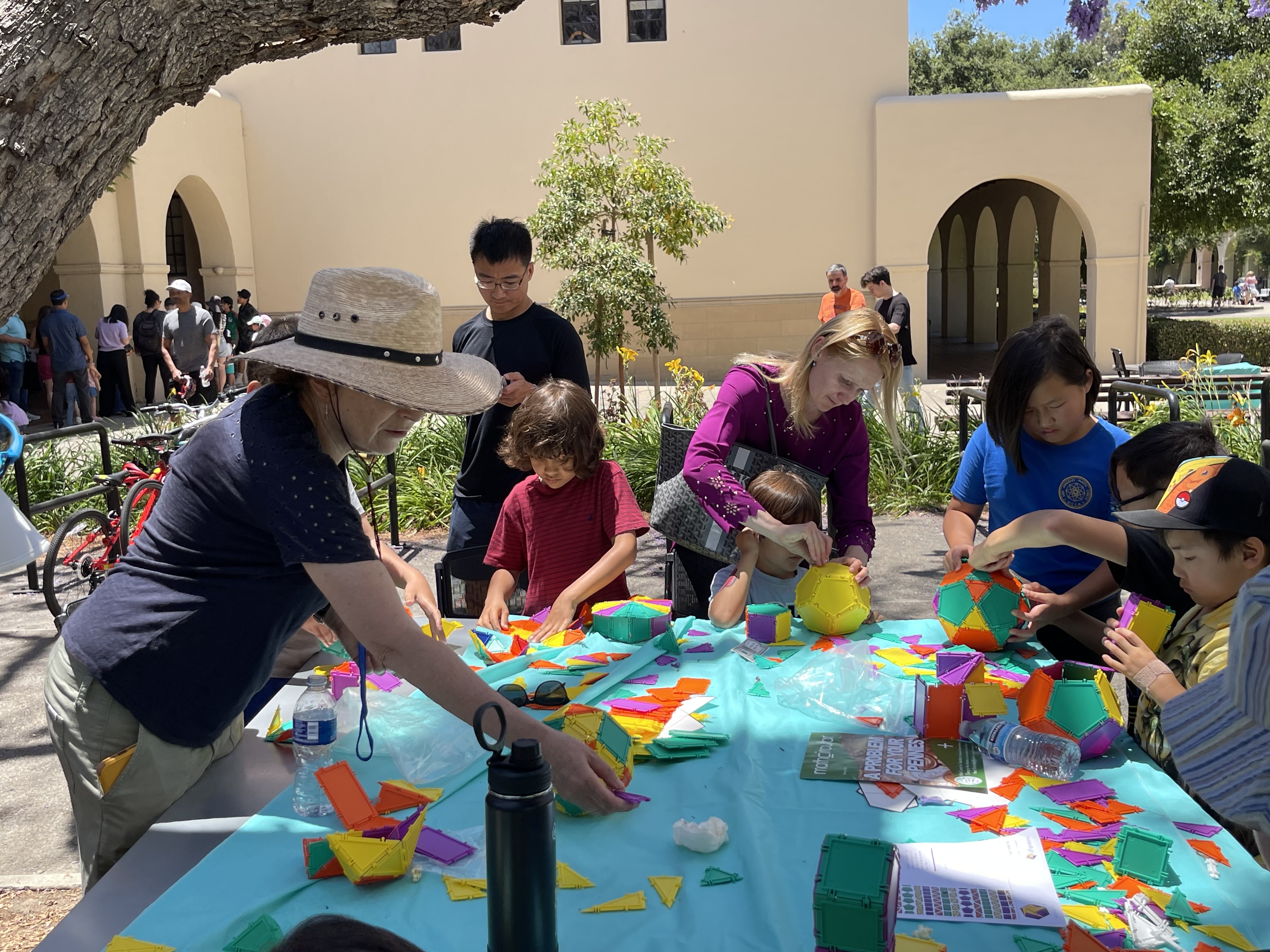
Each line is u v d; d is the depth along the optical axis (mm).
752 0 16312
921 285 16375
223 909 1583
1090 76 35406
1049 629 2977
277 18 2490
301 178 17047
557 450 3188
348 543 1789
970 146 16031
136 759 1968
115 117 2297
